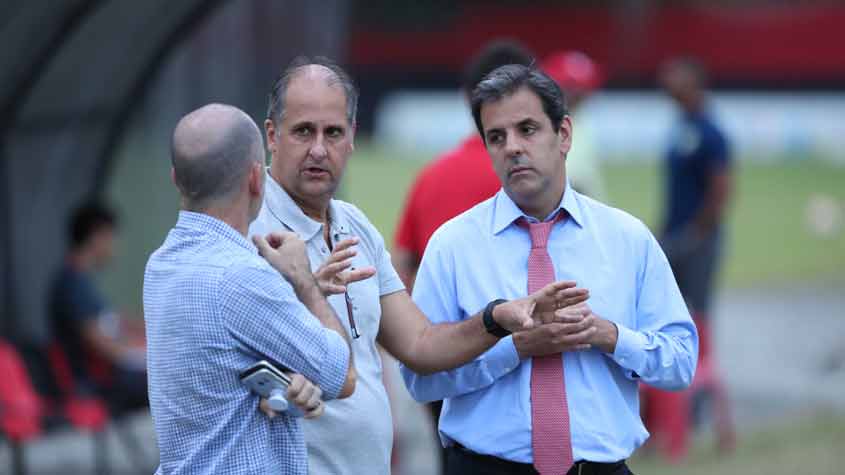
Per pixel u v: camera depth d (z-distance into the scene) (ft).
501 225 46.34
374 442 44.34
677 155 111.96
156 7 97.30
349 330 44.04
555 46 567.18
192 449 37.99
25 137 101.71
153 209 130.00
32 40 88.28
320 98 43.98
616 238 46.26
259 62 126.62
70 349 91.30
